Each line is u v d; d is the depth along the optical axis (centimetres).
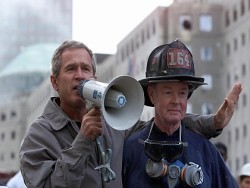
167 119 344
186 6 2042
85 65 344
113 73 1853
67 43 349
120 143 363
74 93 340
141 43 1906
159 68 345
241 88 361
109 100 311
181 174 343
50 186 327
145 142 351
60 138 346
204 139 366
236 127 2056
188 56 349
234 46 2116
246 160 1964
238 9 2066
